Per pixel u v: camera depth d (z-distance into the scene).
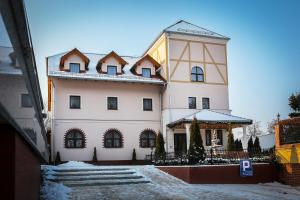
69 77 29.12
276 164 18.53
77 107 29.80
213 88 32.81
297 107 23.36
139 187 14.97
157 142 25.64
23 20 2.74
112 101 30.84
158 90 32.25
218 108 32.66
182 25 33.78
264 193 14.27
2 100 2.38
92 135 29.75
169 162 20.95
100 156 29.62
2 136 3.23
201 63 32.84
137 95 31.55
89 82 30.41
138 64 32.53
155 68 33.12
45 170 16.31
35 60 4.08
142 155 30.64
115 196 12.66
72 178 15.52
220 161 19.56
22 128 3.35
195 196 13.12
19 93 3.15
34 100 4.80
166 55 31.95
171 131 30.94
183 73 32.12
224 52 33.78
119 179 16.31
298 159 16.70
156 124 31.61
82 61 30.91
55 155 28.55
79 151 29.22
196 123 20.75
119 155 30.11
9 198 3.20
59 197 11.84
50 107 31.91
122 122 30.70
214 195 13.38
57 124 29.00
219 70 33.31
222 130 31.94
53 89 29.47
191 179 17.02
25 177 4.38
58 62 31.81
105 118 30.33
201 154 20.06
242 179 18.05
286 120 18.08
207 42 33.38
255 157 20.22
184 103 31.69
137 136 30.86
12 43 2.72
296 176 17.12
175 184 16.30
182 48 32.53
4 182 3.20
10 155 3.23
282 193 14.38
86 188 14.27
